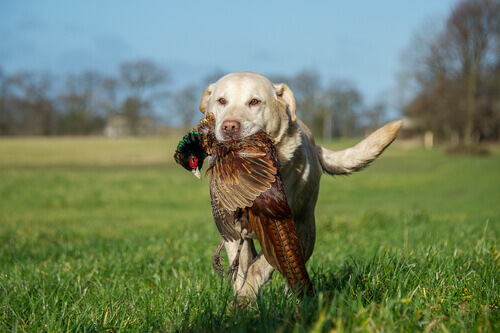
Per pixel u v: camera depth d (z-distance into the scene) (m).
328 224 13.73
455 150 63.66
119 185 32.84
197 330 3.52
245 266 5.21
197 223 16.30
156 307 4.51
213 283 5.39
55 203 26.64
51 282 6.03
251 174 3.89
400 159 59.00
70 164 50.53
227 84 5.11
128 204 27.20
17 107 104.56
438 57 76.56
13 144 78.12
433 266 4.83
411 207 23.91
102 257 7.98
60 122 108.88
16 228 16.58
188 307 4.20
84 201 27.48
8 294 5.32
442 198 28.50
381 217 15.35
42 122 106.44
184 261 7.51
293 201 5.36
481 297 4.04
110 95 108.81
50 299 5.02
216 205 4.38
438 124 83.56
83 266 7.12
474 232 9.71
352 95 103.38
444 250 6.32
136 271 6.92
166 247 9.38
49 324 4.11
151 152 66.50
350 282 4.26
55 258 8.84
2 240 13.07
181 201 28.27
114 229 16.27
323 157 6.45
